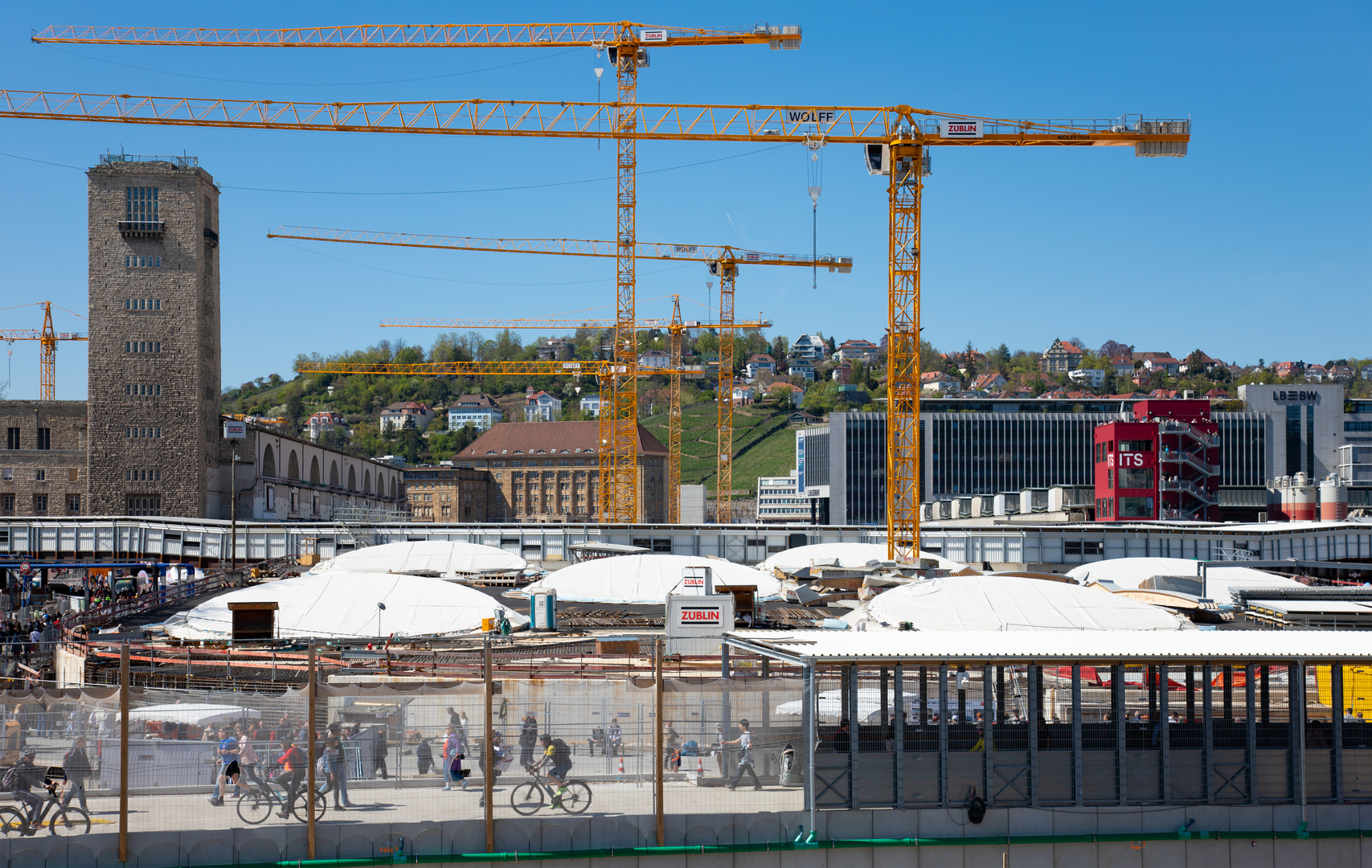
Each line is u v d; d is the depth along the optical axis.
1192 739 32.75
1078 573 83.75
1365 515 147.25
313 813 29.77
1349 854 32.06
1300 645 32.72
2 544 130.50
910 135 115.62
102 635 52.62
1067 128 116.00
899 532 113.31
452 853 30.62
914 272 114.75
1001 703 33.06
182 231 165.75
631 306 187.50
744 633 37.56
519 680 35.25
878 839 31.53
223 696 31.34
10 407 170.00
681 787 31.48
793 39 143.75
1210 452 160.75
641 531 118.94
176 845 29.66
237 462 169.12
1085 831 31.94
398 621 52.41
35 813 29.25
